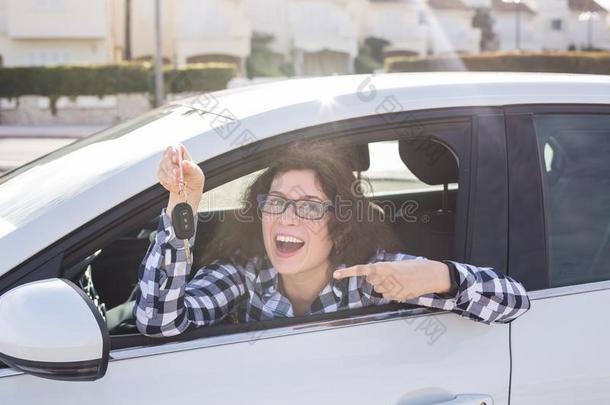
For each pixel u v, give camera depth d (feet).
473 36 145.48
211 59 124.88
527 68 83.97
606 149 6.50
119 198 5.02
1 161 39.29
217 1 123.54
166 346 5.01
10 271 4.71
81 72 76.18
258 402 4.96
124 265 7.74
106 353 4.44
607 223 6.43
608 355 5.90
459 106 5.94
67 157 6.52
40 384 4.67
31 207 5.18
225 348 5.08
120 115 77.20
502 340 5.65
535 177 6.00
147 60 124.77
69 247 4.84
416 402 5.32
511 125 6.04
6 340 4.32
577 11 154.10
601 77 7.06
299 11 130.93
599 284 6.17
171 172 4.85
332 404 5.10
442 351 5.49
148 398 4.80
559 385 5.71
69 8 109.50
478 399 5.41
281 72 131.44
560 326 5.84
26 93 76.07
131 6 121.49
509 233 5.88
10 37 109.29
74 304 4.44
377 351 5.35
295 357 5.16
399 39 139.13
